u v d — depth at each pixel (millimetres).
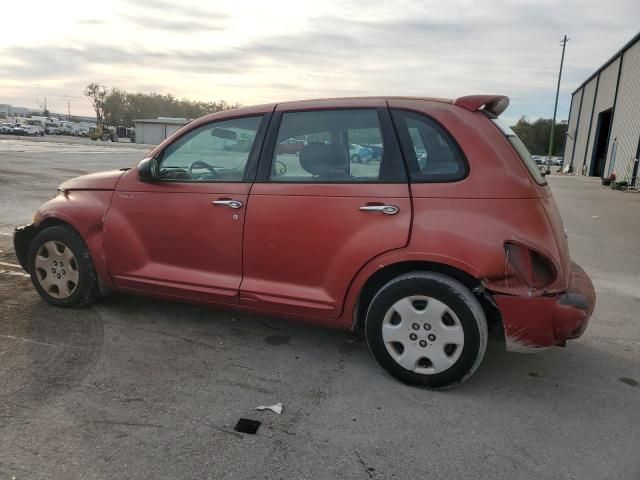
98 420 2865
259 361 3686
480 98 3342
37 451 2578
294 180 3568
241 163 3768
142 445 2666
